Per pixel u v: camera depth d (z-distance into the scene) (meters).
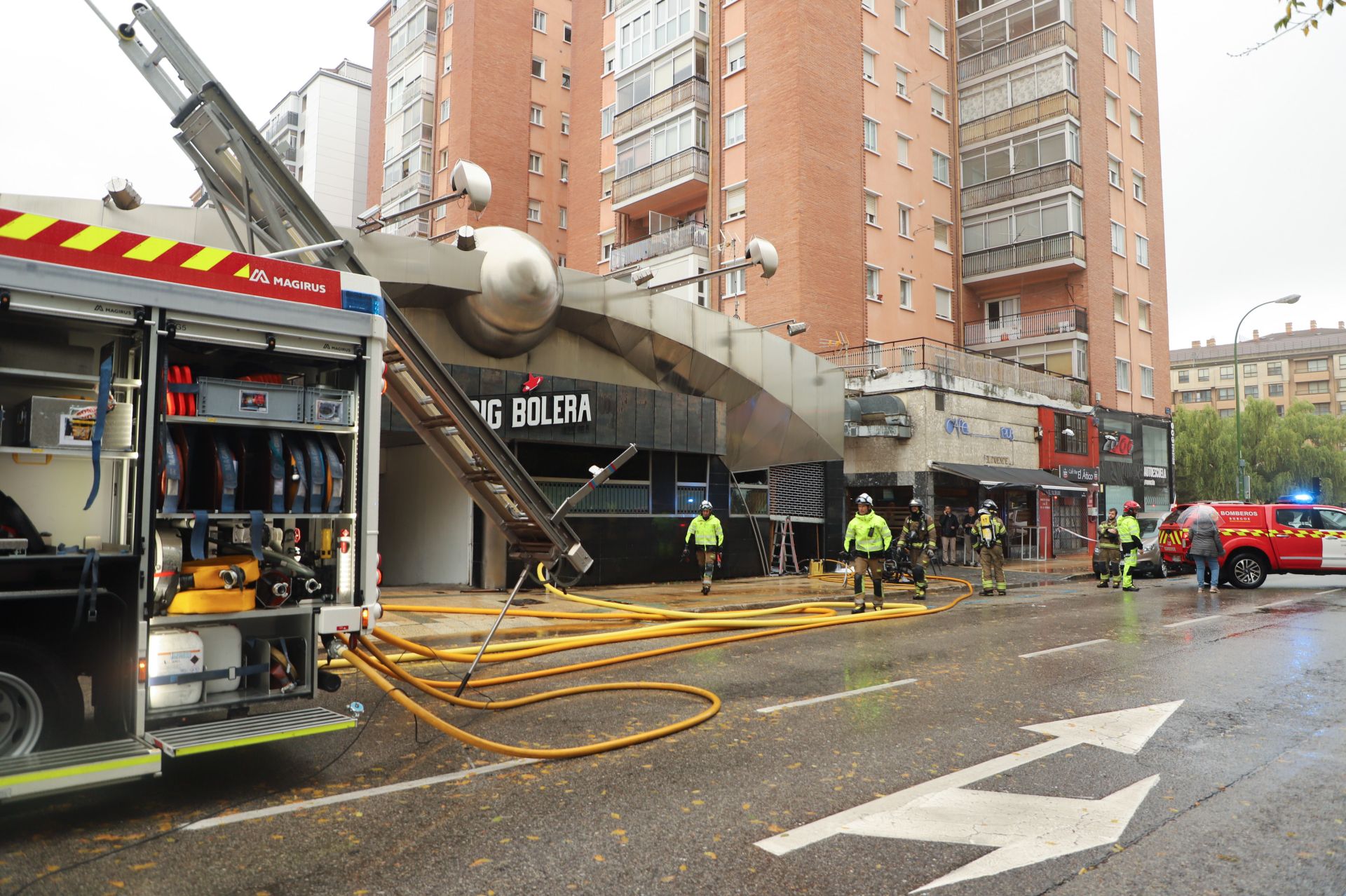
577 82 39.22
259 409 4.96
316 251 7.25
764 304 28.50
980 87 34.91
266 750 5.46
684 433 16.72
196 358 5.26
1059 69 32.56
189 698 4.69
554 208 42.75
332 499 5.30
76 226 4.30
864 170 30.38
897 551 18.28
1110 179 35.56
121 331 4.55
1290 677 7.94
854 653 9.30
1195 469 43.69
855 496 25.91
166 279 4.57
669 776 4.98
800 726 6.14
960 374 26.25
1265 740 5.79
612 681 7.80
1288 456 47.72
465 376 13.66
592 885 3.51
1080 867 3.74
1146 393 36.44
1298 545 16.84
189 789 4.69
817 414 19.11
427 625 10.53
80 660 4.52
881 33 31.91
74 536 4.73
